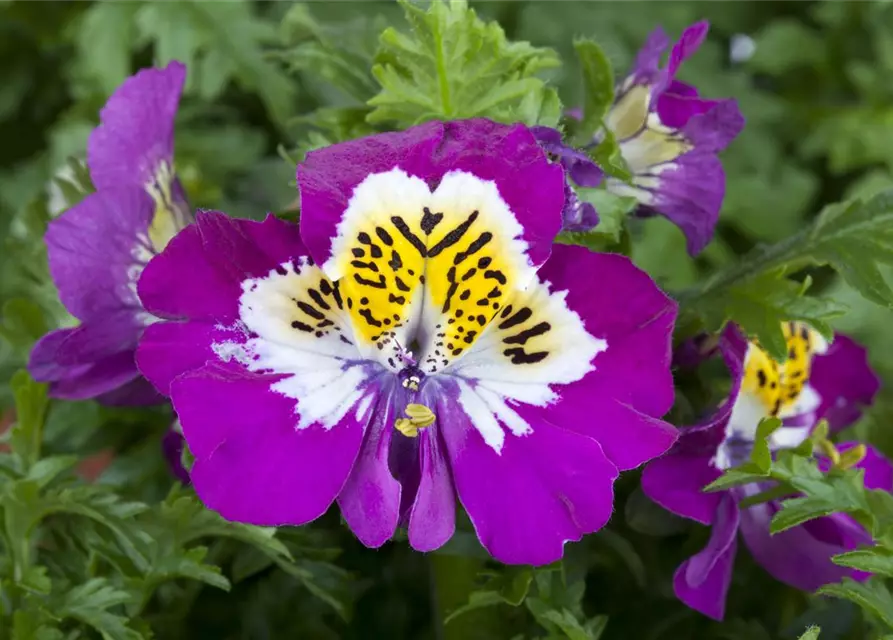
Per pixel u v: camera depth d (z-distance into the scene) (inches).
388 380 6.7
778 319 7.1
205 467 6.3
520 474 6.5
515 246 6.5
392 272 6.5
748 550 7.9
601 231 7.0
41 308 8.3
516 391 6.6
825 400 7.7
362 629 8.0
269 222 6.5
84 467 8.8
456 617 7.5
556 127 6.9
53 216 8.4
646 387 6.5
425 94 7.0
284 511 6.4
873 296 7.1
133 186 7.1
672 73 7.1
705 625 7.9
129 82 7.2
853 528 7.1
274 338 6.5
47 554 7.5
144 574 7.3
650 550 7.9
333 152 6.3
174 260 6.4
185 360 6.4
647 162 7.4
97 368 7.2
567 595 7.3
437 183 6.4
